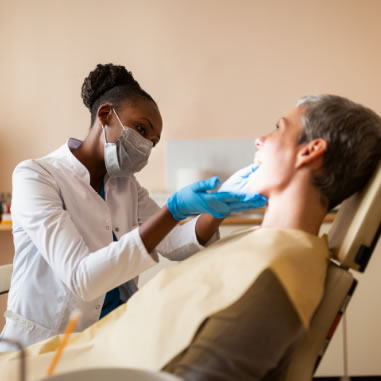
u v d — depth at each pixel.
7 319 1.23
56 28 3.05
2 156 3.03
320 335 0.77
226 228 2.42
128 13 3.08
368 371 2.34
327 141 0.86
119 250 0.97
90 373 0.48
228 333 0.67
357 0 3.12
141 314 0.81
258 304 0.69
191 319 0.69
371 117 0.87
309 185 0.87
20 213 1.12
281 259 0.72
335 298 0.77
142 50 3.09
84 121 3.07
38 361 0.82
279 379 0.75
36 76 3.04
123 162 1.31
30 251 1.22
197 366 0.64
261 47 3.10
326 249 0.83
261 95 3.11
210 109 3.11
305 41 3.11
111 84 1.34
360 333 2.35
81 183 1.27
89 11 3.07
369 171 0.87
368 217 0.80
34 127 3.05
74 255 1.03
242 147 3.11
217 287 0.73
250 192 0.94
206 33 3.10
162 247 1.29
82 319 1.21
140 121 1.30
